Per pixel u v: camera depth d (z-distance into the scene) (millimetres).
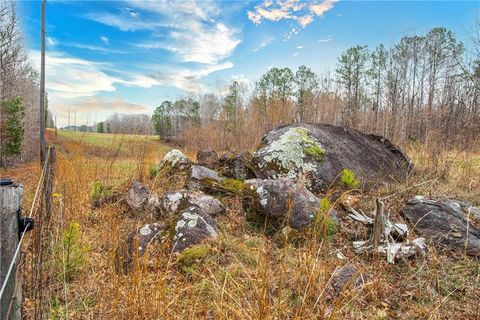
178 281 2570
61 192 3801
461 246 3217
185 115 38750
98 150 7141
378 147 6258
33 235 1885
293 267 2561
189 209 3711
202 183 5457
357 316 2191
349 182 4711
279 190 3955
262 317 1771
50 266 2551
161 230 3498
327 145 5566
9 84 16266
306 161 5199
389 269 2846
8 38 15695
